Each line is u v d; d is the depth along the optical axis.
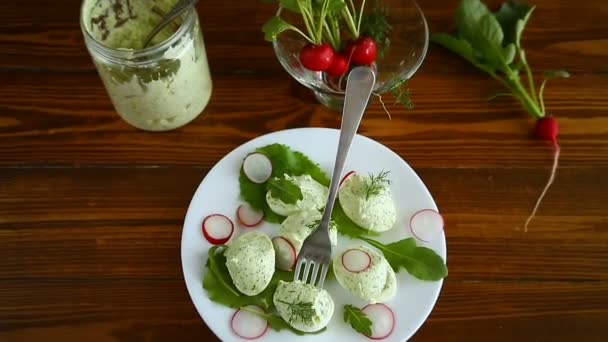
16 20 0.62
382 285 0.48
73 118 0.58
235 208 0.53
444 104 0.60
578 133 0.58
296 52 0.58
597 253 0.53
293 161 0.54
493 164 0.57
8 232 0.54
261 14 0.63
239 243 0.49
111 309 0.51
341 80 0.57
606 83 0.60
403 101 0.56
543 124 0.57
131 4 0.54
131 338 0.50
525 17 0.59
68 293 0.51
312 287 0.47
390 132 0.58
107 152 0.57
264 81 0.60
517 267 0.53
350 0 0.55
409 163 0.57
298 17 0.58
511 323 0.51
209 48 0.62
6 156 0.57
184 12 0.52
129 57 0.48
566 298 0.52
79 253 0.53
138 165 0.57
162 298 0.51
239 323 0.47
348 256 0.49
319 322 0.47
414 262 0.49
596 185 0.56
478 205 0.55
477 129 0.58
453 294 0.52
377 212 0.50
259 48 0.62
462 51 0.60
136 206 0.55
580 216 0.55
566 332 0.51
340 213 0.52
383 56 0.58
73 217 0.54
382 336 0.47
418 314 0.48
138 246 0.53
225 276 0.49
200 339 0.50
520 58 0.60
